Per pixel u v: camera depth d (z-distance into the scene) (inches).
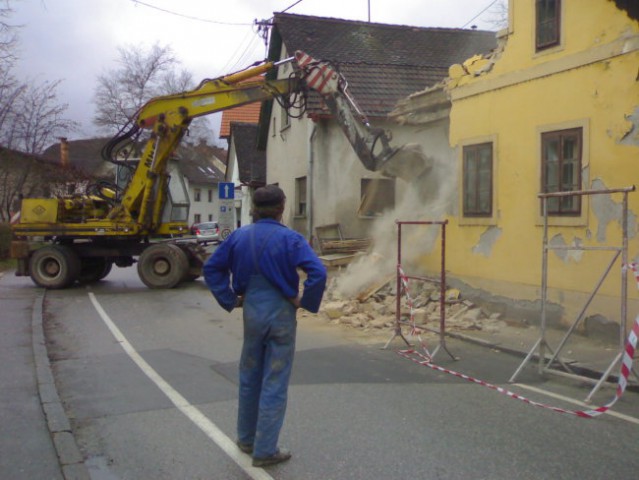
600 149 317.1
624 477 160.9
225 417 213.9
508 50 378.6
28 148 1101.7
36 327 384.2
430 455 176.1
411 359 298.4
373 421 206.1
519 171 370.3
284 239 166.2
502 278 384.5
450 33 855.7
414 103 494.0
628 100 302.8
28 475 164.9
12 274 792.9
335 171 665.6
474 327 362.6
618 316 309.6
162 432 199.6
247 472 166.2
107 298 547.8
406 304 421.4
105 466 173.5
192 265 644.7
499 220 386.0
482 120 401.1
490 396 235.6
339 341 341.4
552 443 185.0
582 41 327.0
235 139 1378.0
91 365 296.8
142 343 349.4
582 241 328.5
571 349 303.7
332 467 168.4
